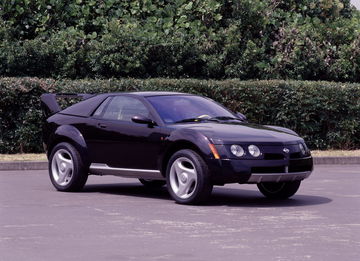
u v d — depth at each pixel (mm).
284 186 12891
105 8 25312
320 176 17219
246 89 22391
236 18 25766
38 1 24547
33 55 23297
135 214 10992
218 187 15031
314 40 25859
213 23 25484
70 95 14531
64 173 13750
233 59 24906
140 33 23906
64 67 23422
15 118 20891
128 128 12930
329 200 12844
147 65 24141
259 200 12852
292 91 22688
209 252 8273
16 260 7859
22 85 20719
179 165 12062
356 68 25703
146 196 13234
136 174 12836
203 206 11938
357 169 19188
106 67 23688
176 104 13109
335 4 27859
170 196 13273
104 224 10078
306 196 13445
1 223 10141
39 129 20953
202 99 13672
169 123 12578
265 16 26047
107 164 13242
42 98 14578
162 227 9852
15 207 11664
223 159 11633
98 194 13438
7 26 23922
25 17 24594
